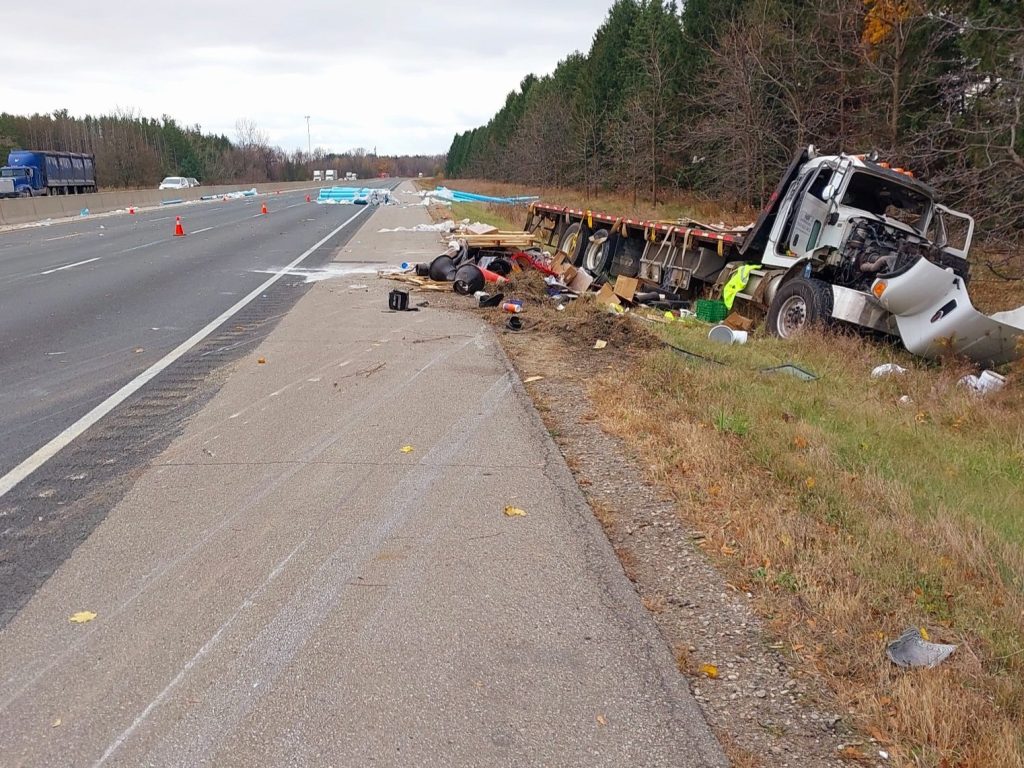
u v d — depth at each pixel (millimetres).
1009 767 2633
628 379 7527
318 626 3457
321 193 51094
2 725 2822
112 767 2629
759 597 3789
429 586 3811
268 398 6883
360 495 4848
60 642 3320
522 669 3184
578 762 2682
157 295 12719
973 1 16062
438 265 14078
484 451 5637
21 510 4609
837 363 8898
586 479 5230
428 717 2891
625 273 14984
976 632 3508
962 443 6555
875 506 4832
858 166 10555
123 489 4910
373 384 7355
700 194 34531
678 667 3244
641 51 39031
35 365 8109
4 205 30844
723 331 10117
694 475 5234
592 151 47844
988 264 13703
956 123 15898
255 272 15648
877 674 3193
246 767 2639
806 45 24031
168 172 101438
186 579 3838
